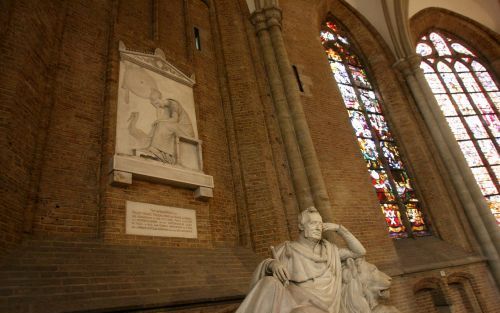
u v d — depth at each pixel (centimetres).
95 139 637
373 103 1461
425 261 1066
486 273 1148
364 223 958
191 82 852
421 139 1377
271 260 372
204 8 1107
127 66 740
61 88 630
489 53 1883
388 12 1535
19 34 559
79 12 737
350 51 1572
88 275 479
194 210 702
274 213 789
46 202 532
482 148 1547
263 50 1055
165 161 684
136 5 889
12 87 515
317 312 306
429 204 1266
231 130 891
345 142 1098
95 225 570
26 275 436
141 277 520
